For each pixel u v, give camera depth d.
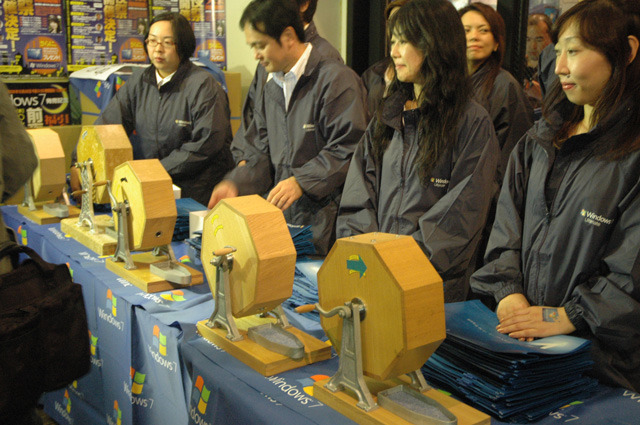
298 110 2.55
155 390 1.81
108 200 2.47
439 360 1.34
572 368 1.27
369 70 3.40
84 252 2.32
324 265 1.29
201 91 3.29
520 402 1.20
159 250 2.14
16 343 1.39
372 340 1.20
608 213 1.40
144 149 3.45
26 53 3.87
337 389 1.26
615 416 1.21
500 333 1.37
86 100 3.88
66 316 1.51
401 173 1.96
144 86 3.40
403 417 1.16
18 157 1.65
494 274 1.59
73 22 3.98
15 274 1.47
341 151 2.44
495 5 3.38
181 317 1.74
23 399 1.44
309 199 2.53
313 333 1.61
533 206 1.56
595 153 1.44
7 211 2.99
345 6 4.40
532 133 1.57
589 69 1.36
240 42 4.43
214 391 1.41
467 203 1.83
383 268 1.15
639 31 1.34
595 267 1.44
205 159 3.31
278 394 1.32
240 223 1.48
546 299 1.52
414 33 1.78
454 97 1.84
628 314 1.32
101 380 2.13
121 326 1.92
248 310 1.50
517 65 3.39
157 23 3.22
